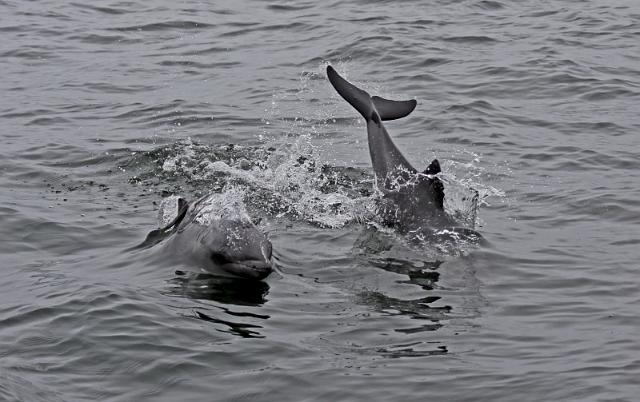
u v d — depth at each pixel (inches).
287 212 641.6
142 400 408.8
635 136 796.0
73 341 455.8
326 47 1060.5
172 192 681.6
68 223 617.3
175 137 807.7
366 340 462.3
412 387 418.6
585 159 742.5
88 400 407.2
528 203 655.1
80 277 536.7
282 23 1166.3
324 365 437.1
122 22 1181.1
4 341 457.1
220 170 720.3
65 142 791.1
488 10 1188.5
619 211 633.0
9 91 939.3
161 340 457.4
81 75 991.6
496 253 568.7
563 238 593.0
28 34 1130.0
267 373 429.4
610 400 402.9
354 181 702.5
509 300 508.4
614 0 1225.4
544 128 822.5
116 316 479.8
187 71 1004.6
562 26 1116.5
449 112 865.5
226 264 541.6
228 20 1187.9
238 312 491.8
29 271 547.8
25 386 414.3
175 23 1174.3
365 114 677.9
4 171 719.7
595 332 468.1
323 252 574.9
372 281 533.3
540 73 956.6
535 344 457.4
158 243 583.5
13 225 611.2
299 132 823.1
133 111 880.3
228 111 880.3
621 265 550.0
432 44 1057.5
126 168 732.0
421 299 510.0
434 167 619.5
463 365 437.1
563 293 516.1
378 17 1164.5
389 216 615.5
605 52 1024.2
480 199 661.3
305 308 498.0
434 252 572.4
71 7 1246.3
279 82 962.1
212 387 418.9
